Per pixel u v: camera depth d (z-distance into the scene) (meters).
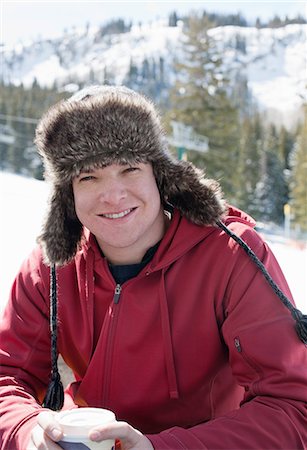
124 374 1.72
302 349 1.55
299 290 4.64
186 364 1.70
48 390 1.77
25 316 1.87
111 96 1.67
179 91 37.16
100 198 1.65
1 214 7.26
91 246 1.80
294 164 54.75
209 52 37.47
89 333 1.79
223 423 1.46
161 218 1.79
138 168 1.67
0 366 1.82
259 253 1.70
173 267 1.72
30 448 1.44
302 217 51.50
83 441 1.32
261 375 1.56
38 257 1.92
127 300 1.72
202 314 1.69
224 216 1.75
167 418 1.74
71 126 1.65
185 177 1.72
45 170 1.81
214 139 36.34
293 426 1.45
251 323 1.58
